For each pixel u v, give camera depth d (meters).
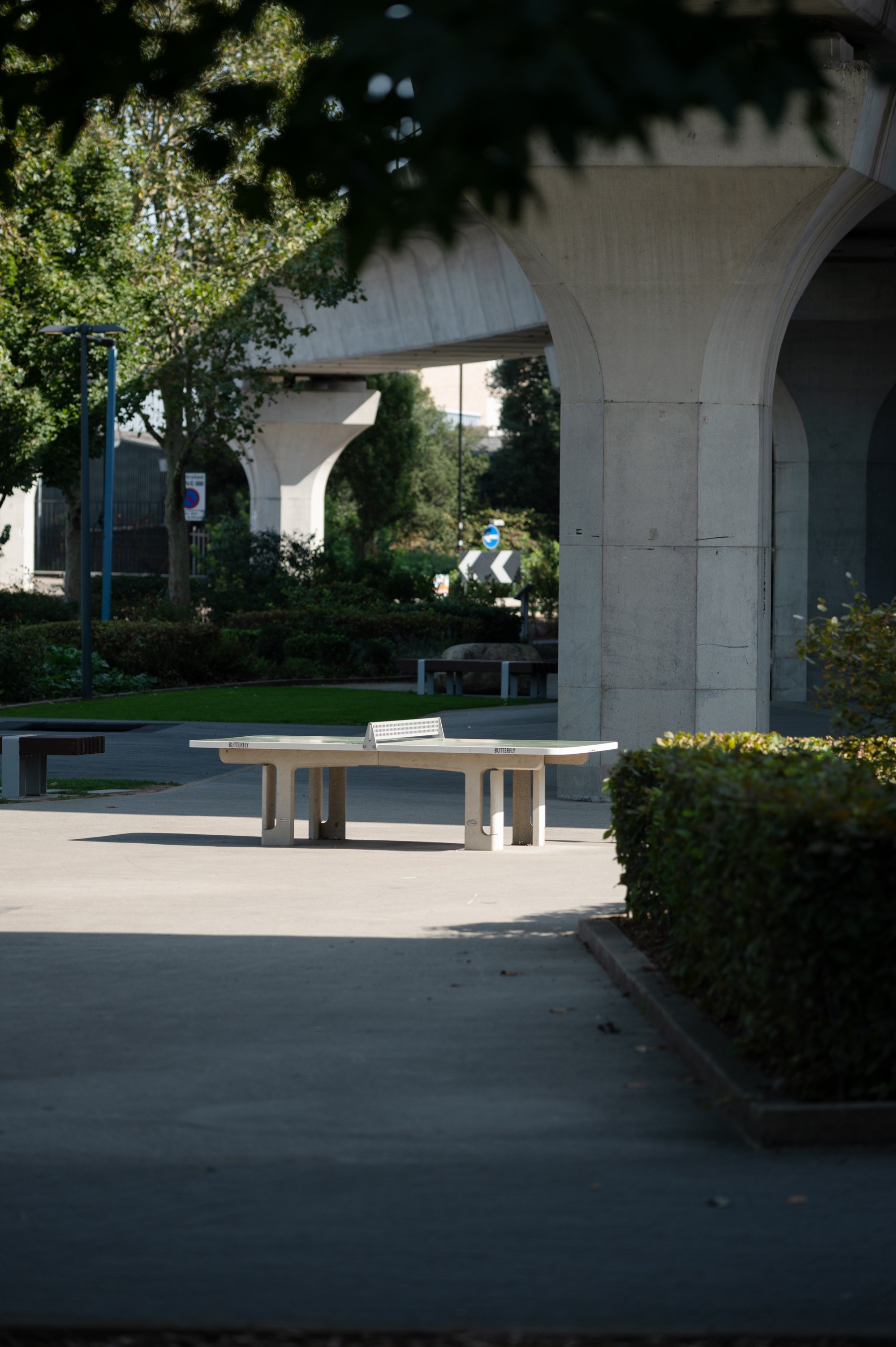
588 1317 4.31
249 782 20.00
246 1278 4.57
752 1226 5.00
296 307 49.72
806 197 16.70
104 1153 5.76
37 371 41.59
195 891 11.99
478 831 14.48
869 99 16.30
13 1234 4.93
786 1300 4.42
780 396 33.66
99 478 79.44
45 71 4.43
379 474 78.25
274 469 61.34
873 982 5.96
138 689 36.12
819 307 32.44
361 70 3.38
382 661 42.00
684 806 7.91
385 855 14.10
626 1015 7.94
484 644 38.50
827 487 33.78
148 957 9.41
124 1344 4.14
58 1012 7.99
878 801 6.14
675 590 18.19
